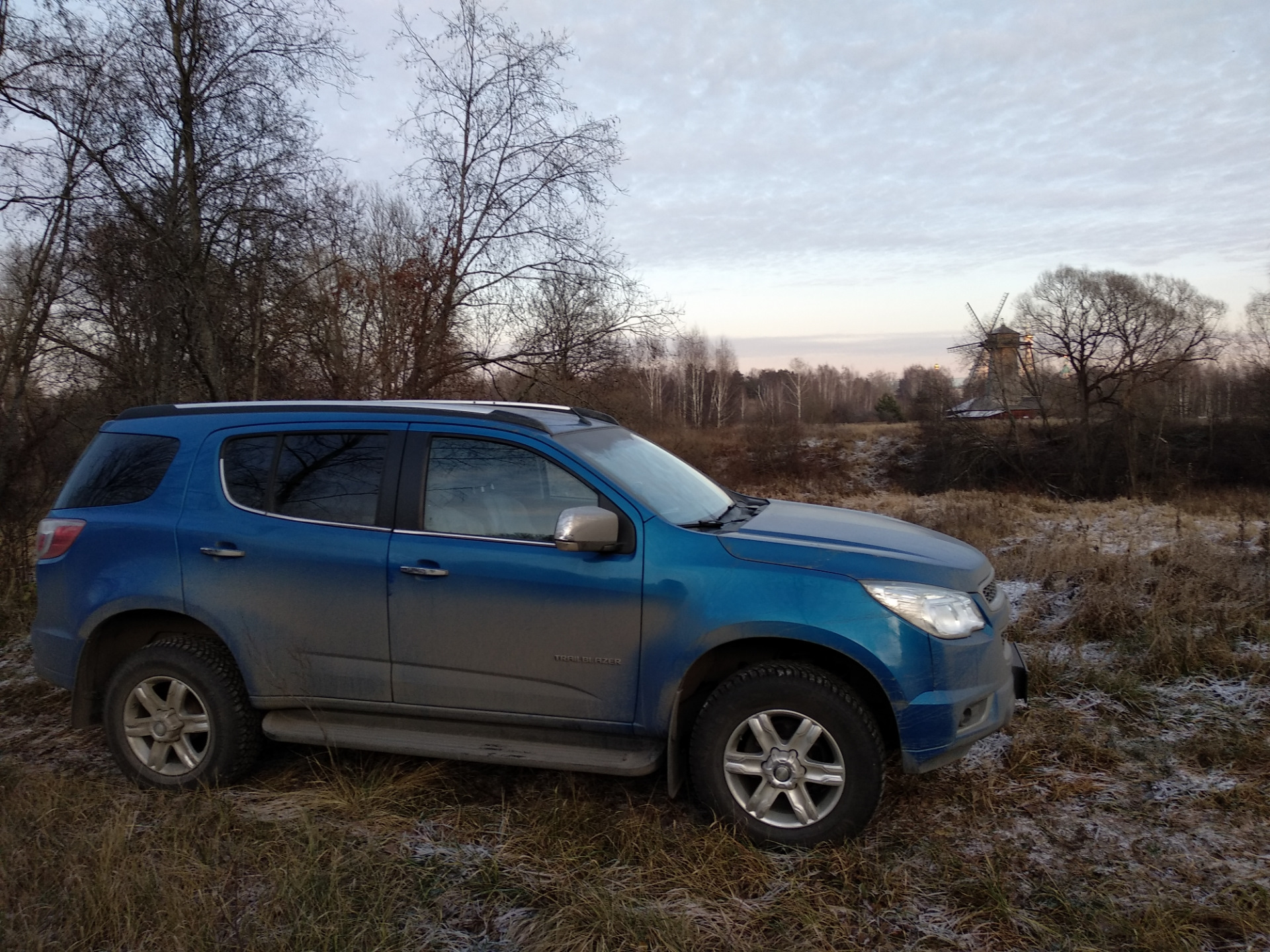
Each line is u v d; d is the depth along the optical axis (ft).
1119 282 117.80
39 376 31.91
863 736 10.87
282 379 33.71
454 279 37.42
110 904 9.61
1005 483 118.32
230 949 9.10
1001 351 126.00
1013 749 13.64
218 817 11.86
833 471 127.75
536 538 12.12
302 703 12.84
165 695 13.39
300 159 31.07
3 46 27.07
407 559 12.26
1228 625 18.12
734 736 11.30
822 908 9.77
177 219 28.76
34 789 12.78
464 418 12.89
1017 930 9.34
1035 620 19.95
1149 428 114.73
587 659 11.71
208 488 13.39
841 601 11.12
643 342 39.83
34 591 25.93
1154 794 12.23
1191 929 9.15
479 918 9.71
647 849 11.03
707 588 11.35
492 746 12.10
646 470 13.64
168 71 29.19
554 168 37.40
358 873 10.49
